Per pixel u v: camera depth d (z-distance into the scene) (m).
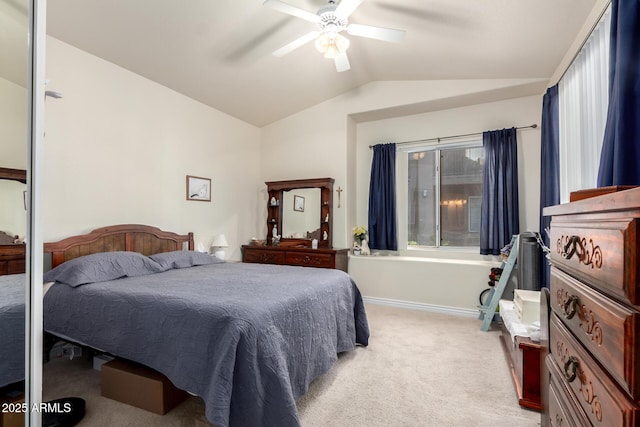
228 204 4.48
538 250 3.15
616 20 1.69
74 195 2.79
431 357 2.59
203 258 3.41
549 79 3.33
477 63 3.28
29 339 0.95
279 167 4.95
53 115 2.66
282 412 1.50
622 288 0.60
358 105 4.33
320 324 2.15
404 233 4.47
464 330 3.24
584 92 2.52
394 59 3.45
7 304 0.97
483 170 3.89
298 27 2.88
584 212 0.83
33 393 0.95
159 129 3.55
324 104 4.60
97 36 2.71
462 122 4.12
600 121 2.21
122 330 1.88
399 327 3.33
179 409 1.85
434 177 4.36
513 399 1.98
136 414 1.80
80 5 2.36
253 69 3.55
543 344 1.32
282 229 4.80
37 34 0.96
